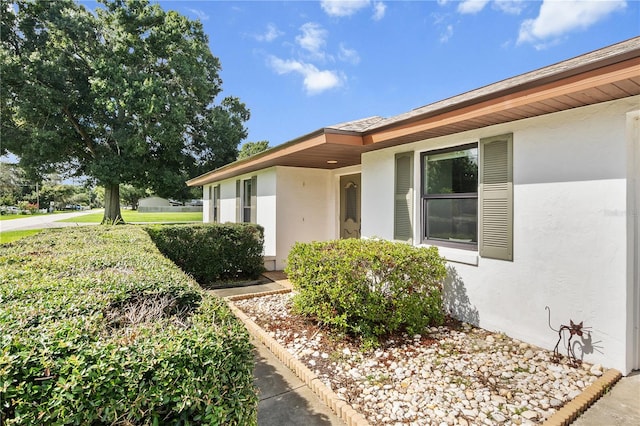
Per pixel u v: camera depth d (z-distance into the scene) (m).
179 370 1.33
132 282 2.20
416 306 3.67
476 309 4.06
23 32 15.49
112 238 4.60
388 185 5.35
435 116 3.85
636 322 3.01
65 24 15.48
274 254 7.94
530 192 3.51
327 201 8.53
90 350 1.30
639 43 3.30
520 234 3.61
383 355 3.33
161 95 15.84
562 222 3.27
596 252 3.04
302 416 2.47
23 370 1.18
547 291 3.39
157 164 17.59
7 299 1.83
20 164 15.73
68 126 16.08
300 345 3.60
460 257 4.22
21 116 14.64
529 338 3.54
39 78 14.95
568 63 3.88
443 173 4.57
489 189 3.89
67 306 1.75
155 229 6.57
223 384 1.41
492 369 3.03
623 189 2.88
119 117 16.59
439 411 2.43
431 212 4.77
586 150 3.09
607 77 2.44
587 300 3.11
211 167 19.91
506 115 3.41
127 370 1.26
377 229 5.59
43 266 2.66
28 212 42.31
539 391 2.67
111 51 16.22
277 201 7.91
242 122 22.44
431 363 3.15
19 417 1.12
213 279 7.04
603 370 2.96
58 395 1.16
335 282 3.66
